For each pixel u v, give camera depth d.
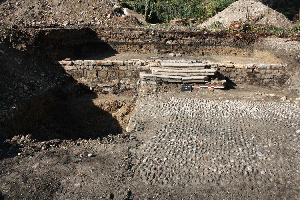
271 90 10.67
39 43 10.40
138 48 12.92
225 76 10.90
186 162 5.98
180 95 9.92
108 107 10.83
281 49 11.44
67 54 11.80
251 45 12.45
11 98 8.14
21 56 9.69
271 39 12.05
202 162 5.96
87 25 12.95
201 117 8.19
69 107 10.52
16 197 4.97
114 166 5.85
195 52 12.85
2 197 4.96
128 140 6.96
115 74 11.16
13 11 13.85
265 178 5.49
